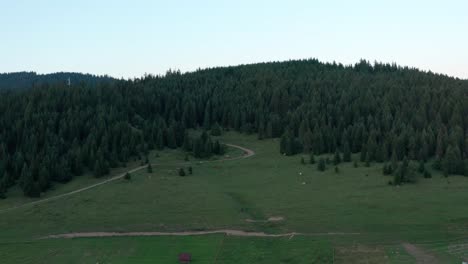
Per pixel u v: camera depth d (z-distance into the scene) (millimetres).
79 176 147750
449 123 165750
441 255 82312
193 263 82375
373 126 167375
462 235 92312
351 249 87188
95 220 109125
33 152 149625
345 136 164125
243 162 164000
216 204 117625
